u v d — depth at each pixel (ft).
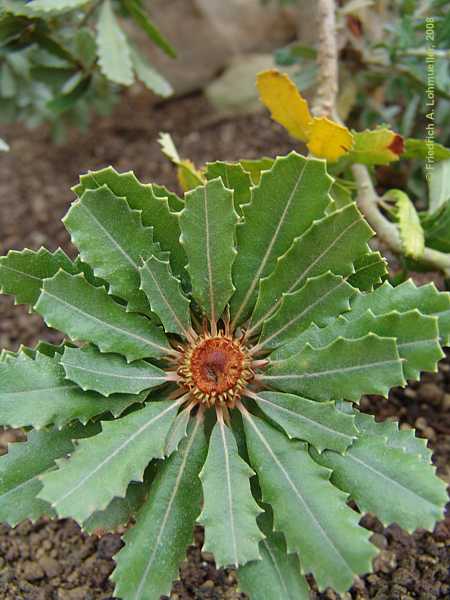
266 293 0.88
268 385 0.87
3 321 1.66
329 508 0.76
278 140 1.99
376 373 0.79
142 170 2.02
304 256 0.85
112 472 0.76
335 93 1.29
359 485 0.79
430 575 1.04
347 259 0.85
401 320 0.79
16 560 1.13
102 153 2.14
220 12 2.25
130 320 0.86
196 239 0.85
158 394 0.90
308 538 0.75
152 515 0.82
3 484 0.84
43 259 0.88
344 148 1.05
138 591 0.77
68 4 1.18
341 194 1.12
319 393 0.82
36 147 2.22
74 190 0.84
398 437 0.85
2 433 1.36
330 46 1.26
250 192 0.94
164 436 0.82
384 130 1.05
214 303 0.88
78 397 0.83
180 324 0.87
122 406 0.84
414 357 0.79
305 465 0.80
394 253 1.21
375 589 1.03
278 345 0.88
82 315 0.83
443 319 0.82
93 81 1.76
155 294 0.85
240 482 0.80
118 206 0.83
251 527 0.77
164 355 0.87
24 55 1.74
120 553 0.79
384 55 1.46
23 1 1.36
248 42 2.29
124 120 2.23
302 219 0.86
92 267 0.83
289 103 1.06
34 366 0.82
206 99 2.24
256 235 0.88
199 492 0.85
